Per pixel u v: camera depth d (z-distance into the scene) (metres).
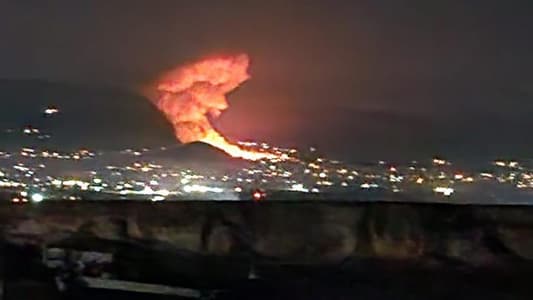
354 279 5.32
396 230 5.57
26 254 5.34
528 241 5.34
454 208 5.54
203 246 5.71
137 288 5.18
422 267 5.43
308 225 5.68
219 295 5.06
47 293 5.01
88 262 5.41
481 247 5.41
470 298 4.94
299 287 5.13
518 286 5.09
